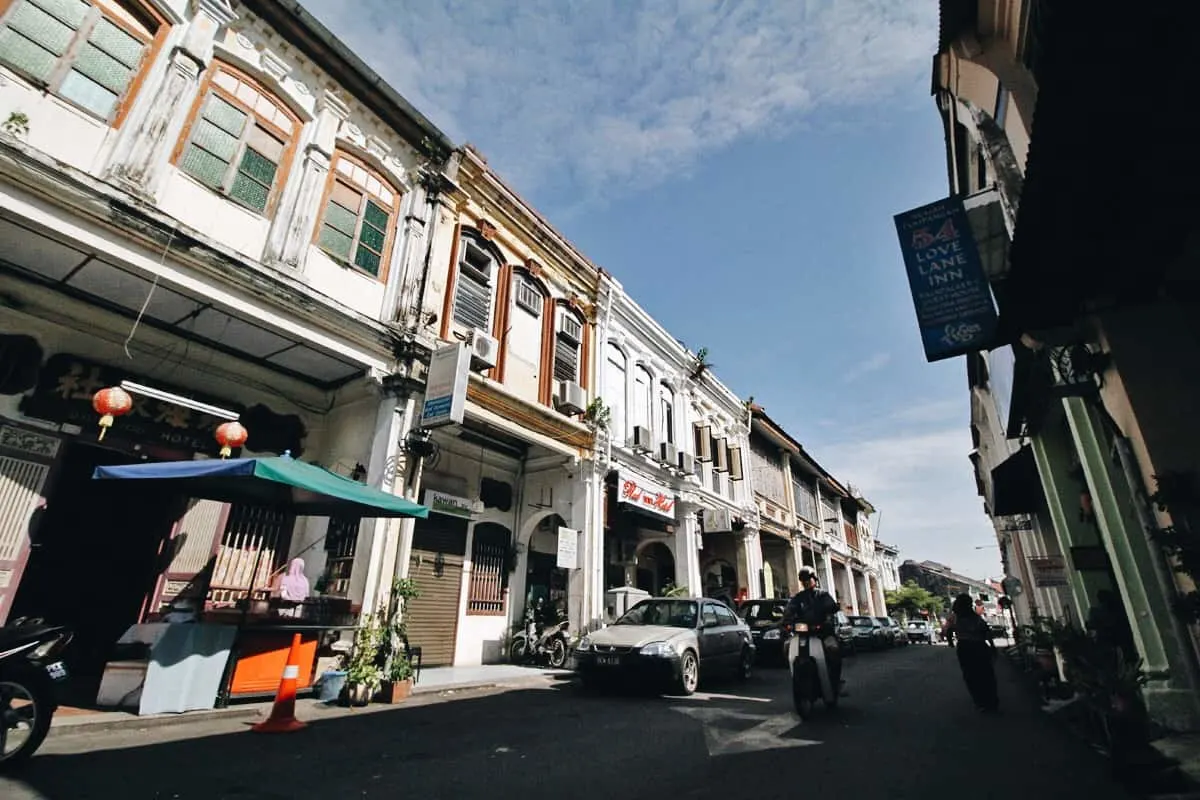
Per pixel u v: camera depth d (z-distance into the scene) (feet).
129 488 26.61
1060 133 11.02
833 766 15.37
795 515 84.48
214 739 17.15
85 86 22.03
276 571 28.60
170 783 13.08
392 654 25.32
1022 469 32.12
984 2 19.80
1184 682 17.75
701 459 62.18
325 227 29.50
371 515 25.85
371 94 31.96
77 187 20.30
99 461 25.79
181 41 24.93
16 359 22.81
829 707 24.02
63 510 24.82
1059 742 18.11
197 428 27.71
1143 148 11.42
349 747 16.84
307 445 31.89
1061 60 9.66
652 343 57.47
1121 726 14.28
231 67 26.99
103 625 25.20
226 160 26.00
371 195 32.07
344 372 30.89
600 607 40.57
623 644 27.71
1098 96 10.21
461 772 14.65
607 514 44.16
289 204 27.96
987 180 27.45
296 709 21.97
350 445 31.01
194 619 21.91
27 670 13.99
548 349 42.55
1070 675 18.33
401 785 13.53
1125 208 13.10
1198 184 12.32
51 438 23.38
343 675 23.93
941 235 20.66
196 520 26.50
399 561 28.60
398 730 19.26
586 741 18.16
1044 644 26.37
